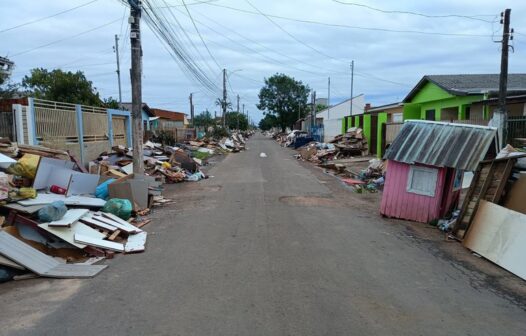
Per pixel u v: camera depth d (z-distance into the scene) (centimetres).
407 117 2603
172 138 3002
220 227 864
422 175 945
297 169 2138
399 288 538
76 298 498
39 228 685
